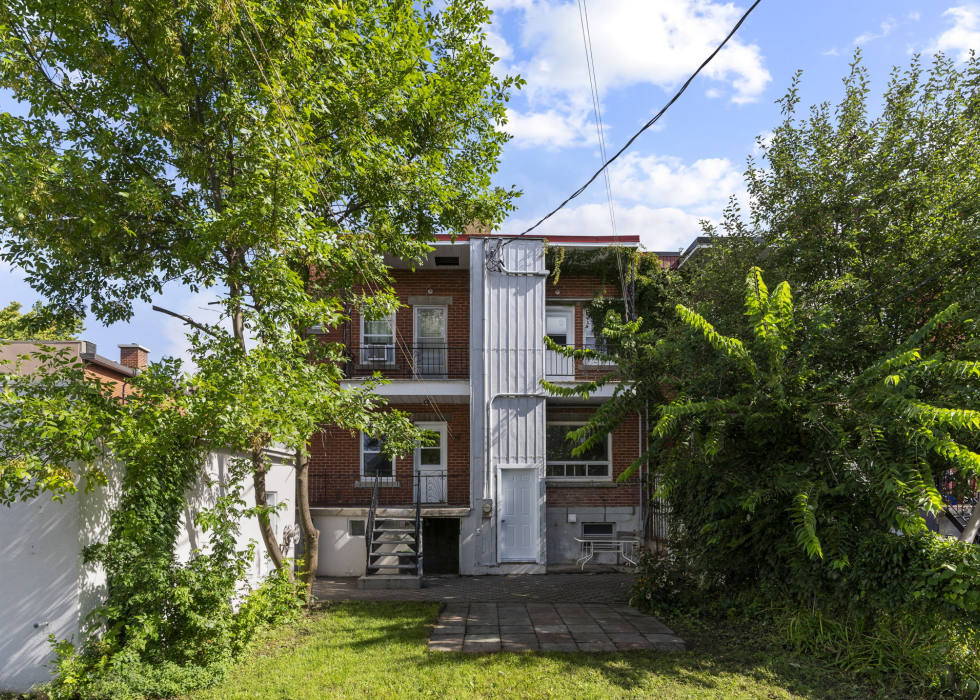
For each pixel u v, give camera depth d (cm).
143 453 612
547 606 1009
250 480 1102
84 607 632
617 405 891
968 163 895
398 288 1582
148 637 652
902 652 645
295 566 1345
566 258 1563
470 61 911
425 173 916
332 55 759
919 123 941
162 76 709
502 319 1474
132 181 689
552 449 1559
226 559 734
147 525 653
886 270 904
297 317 743
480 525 1408
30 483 627
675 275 1329
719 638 798
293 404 693
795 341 848
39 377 651
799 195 1028
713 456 761
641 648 752
